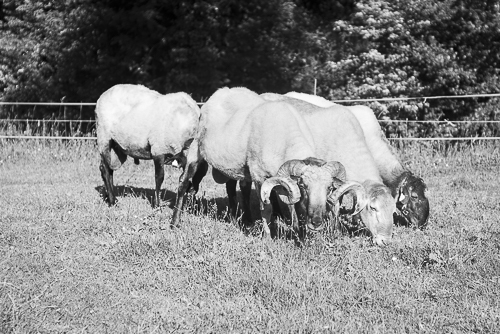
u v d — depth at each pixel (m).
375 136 8.67
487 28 18.69
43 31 20.47
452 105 18.62
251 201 10.16
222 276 6.27
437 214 9.03
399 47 18.20
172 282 6.25
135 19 19.58
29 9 20.33
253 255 6.80
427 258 6.73
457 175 13.06
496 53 19.27
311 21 21.03
